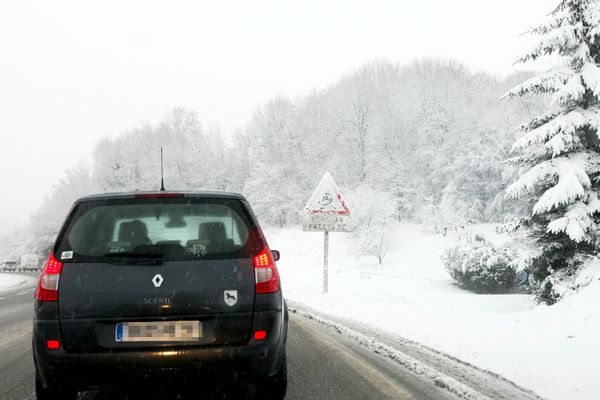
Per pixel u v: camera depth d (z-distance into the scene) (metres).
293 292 16.20
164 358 3.75
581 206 12.00
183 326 3.84
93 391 5.03
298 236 53.38
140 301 3.80
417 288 19.58
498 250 18.72
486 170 49.50
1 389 5.16
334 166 59.56
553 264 12.80
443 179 53.22
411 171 57.50
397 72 72.56
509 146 49.25
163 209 4.17
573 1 12.80
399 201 52.66
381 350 6.73
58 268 3.88
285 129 65.38
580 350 6.29
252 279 4.01
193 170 74.00
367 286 20.23
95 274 3.85
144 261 3.90
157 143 77.94
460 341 7.23
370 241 37.34
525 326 7.98
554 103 12.61
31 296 18.50
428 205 46.78
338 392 4.82
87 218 4.09
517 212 36.16
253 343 3.92
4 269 72.06
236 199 4.33
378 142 57.88
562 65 13.07
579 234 11.55
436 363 5.90
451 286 20.36
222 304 3.90
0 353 7.12
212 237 4.11
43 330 3.78
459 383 5.00
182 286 3.86
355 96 61.12
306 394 4.75
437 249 39.00
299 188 62.16
